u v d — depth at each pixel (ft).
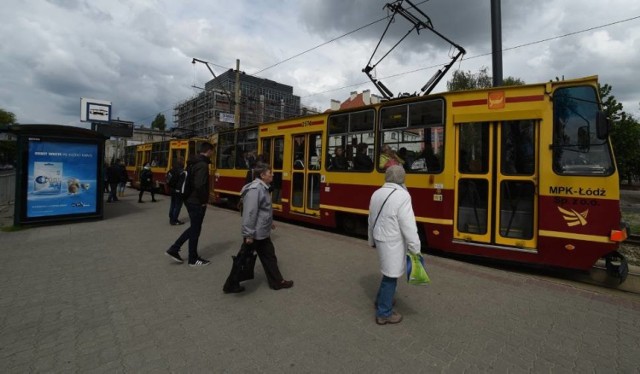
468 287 16.63
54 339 11.66
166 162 67.36
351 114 27.61
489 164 20.18
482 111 20.35
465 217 20.93
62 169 31.65
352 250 23.12
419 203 22.43
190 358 10.63
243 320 13.12
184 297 15.25
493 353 11.07
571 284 18.98
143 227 30.63
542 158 18.48
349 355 10.85
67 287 16.31
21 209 29.73
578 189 17.49
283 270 19.02
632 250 26.63
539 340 11.91
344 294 15.70
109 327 12.52
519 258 19.03
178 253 20.34
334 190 28.68
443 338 11.94
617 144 100.58
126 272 18.49
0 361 10.36
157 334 12.06
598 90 17.76
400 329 12.53
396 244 12.32
